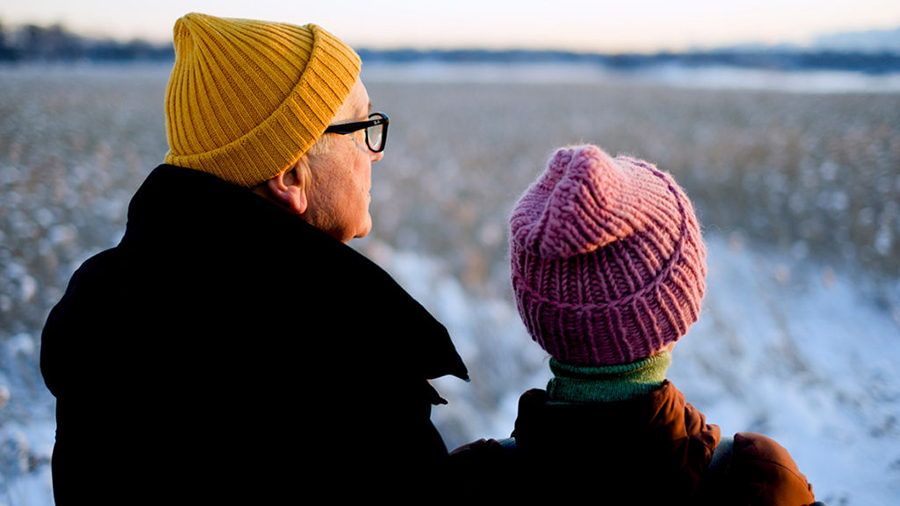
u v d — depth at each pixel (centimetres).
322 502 116
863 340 602
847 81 7450
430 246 861
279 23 140
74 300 122
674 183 118
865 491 367
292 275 121
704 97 4106
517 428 127
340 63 139
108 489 110
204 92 133
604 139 1864
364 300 127
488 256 821
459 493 131
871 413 458
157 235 124
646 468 107
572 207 104
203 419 112
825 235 867
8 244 700
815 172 1229
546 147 1758
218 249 121
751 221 963
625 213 105
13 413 408
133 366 112
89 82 4844
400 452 124
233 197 125
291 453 115
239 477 112
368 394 124
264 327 117
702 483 111
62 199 914
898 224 873
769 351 570
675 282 110
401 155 1627
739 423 454
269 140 132
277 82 132
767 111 2956
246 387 114
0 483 322
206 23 134
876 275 738
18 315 547
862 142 1639
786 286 732
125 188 1089
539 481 116
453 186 1191
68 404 116
